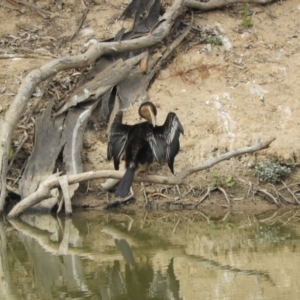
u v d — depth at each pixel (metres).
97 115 13.28
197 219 11.50
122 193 8.52
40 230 10.99
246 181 12.41
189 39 14.47
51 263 9.08
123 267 8.80
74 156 12.44
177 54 14.18
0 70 13.96
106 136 13.04
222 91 13.51
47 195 11.56
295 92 13.48
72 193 11.95
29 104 13.34
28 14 15.34
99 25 14.98
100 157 12.74
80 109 13.03
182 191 12.45
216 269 8.60
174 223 11.25
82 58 13.21
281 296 7.50
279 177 12.34
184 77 13.85
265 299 7.40
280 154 12.36
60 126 12.73
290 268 8.52
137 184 12.59
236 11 15.15
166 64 14.10
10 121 12.10
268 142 10.19
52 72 12.79
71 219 11.66
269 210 11.98
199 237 10.22
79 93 13.09
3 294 7.89
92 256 9.44
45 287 8.05
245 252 9.32
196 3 14.77
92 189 12.55
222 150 12.58
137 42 13.73
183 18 14.82
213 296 7.57
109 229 10.94
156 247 9.79
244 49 14.30
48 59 14.26
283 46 14.35
